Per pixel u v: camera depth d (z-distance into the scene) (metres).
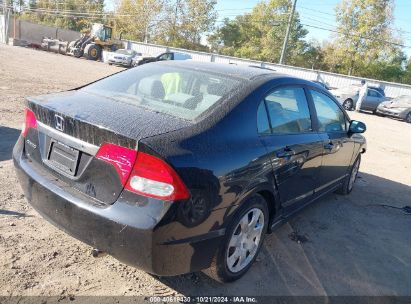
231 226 2.74
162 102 2.96
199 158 2.41
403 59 56.44
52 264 2.93
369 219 4.80
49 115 2.73
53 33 44.41
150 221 2.22
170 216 2.24
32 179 2.74
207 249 2.55
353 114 20.58
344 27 49.91
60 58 28.20
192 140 2.46
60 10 79.88
